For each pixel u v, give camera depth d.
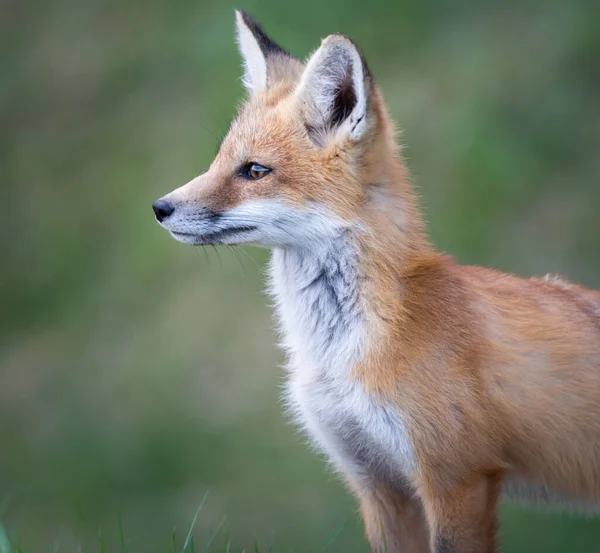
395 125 7.43
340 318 6.72
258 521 14.35
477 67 18.31
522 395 6.55
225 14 20.34
